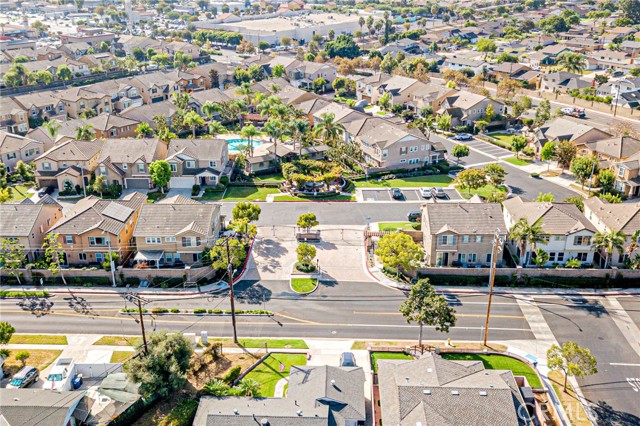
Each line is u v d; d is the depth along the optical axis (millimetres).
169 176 112688
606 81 183625
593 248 84062
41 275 82500
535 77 198500
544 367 64500
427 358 59562
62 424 52188
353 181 118875
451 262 85688
